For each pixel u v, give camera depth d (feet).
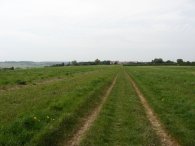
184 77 173.99
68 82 122.72
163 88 104.58
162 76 184.44
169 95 84.17
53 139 40.40
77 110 59.11
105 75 187.32
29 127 44.14
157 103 71.87
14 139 37.88
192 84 122.21
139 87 114.52
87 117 56.65
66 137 42.78
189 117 55.57
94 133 44.73
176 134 44.88
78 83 114.93
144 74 212.84
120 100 78.54
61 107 60.03
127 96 86.94
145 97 86.38
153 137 44.04
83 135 44.29
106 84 122.93
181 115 57.82
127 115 58.80
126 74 224.53
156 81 138.51
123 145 40.34
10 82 118.83
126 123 52.49
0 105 62.39
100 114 58.39
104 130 47.01
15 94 80.89
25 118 46.93
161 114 59.47
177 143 41.88
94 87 101.30
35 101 67.36
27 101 67.62
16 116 50.47
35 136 39.65
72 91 85.20
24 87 104.32
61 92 84.33
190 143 40.24
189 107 64.34
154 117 58.59
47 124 46.26
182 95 84.23
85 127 49.08
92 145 39.96
